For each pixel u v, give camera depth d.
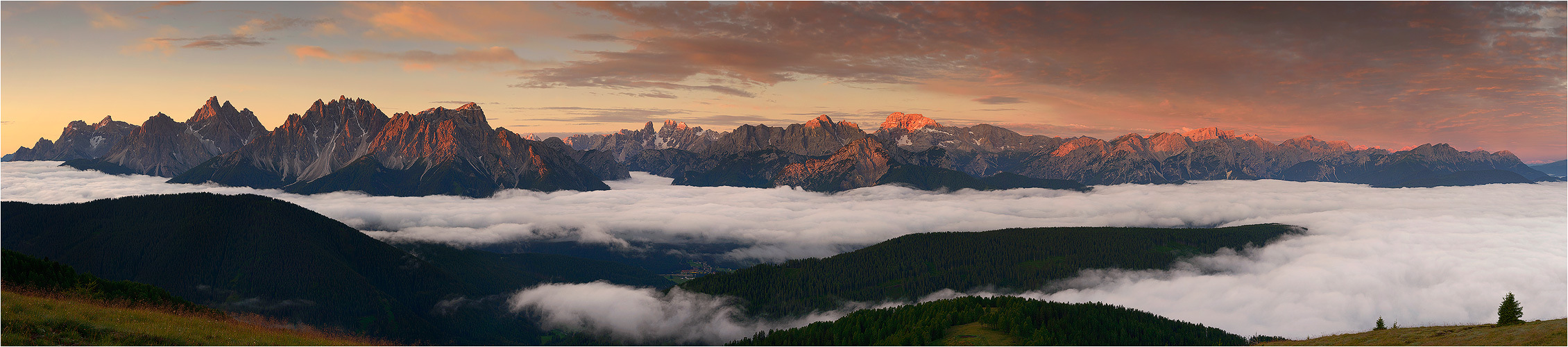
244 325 83.25
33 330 57.25
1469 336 80.12
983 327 159.12
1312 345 96.50
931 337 157.25
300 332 92.25
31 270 103.69
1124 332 160.12
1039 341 147.88
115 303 88.81
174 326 69.44
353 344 86.31
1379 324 101.69
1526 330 75.56
